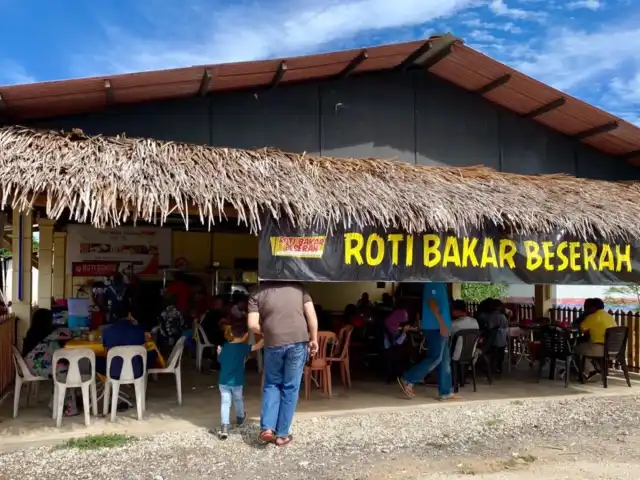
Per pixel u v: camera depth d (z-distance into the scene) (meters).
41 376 7.54
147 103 8.88
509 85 9.81
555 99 9.88
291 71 8.82
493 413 8.16
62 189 6.45
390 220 7.70
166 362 9.95
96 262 15.09
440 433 7.14
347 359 9.58
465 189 8.75
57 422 7.00
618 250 8.91
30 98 7.70
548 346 10.42
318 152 9.68
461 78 10.22
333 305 16.55
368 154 9.95
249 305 6.76
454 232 8.06
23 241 10.98
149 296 13.54
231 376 6.87
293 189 7.50
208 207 6.86
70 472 5.66
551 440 6.90
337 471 5.78
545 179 10.23
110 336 7.46
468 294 21.25
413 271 7.83
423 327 8.80
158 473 5.66
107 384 7.51
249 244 16.27
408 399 8.76
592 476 5.67
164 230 15.55
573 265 8.62
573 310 12.81
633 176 11.62
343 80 9.92
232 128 9.27
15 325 10.52
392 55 9.32
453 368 9.34
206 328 11.01
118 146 7.55
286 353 6.52
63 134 7.54
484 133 10.70
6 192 6.43
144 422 7.28
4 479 5.48
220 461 6.01
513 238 8.38
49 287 14.00
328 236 7.45
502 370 11.47
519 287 20.27
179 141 9.00
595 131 10.62
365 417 7.80
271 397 6.57
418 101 10.34
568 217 8.68
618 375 11.01
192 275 15.55
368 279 7.59
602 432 7.25
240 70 8.27
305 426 7.33
